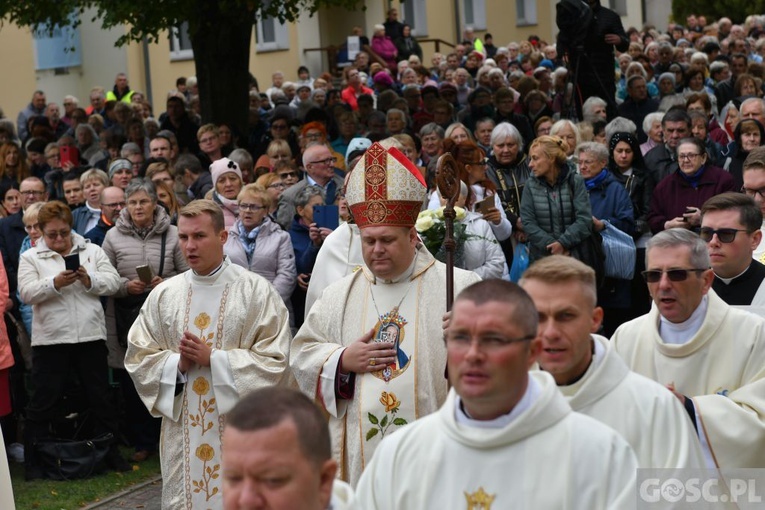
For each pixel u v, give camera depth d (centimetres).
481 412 390
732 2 4044
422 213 775
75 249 966
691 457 437
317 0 1627
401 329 639
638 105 1675
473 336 379
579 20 1555
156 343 745
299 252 970
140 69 2867
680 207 1018
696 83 2031
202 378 728
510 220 1008
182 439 734
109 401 966
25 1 1563
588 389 442
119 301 977
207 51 1664
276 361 728
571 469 382
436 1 3709
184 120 1755
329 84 2505
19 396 1032
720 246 640
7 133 1708
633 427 440
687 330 550
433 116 1747
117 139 1600
